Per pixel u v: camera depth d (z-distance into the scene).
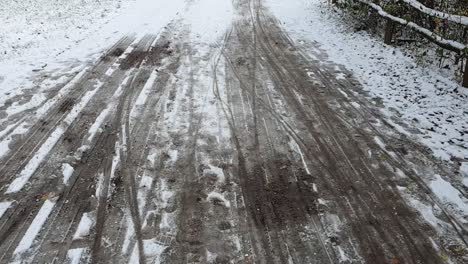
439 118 7.20
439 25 9.65
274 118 7.15
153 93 8.02
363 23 12.75
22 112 7.26
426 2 10.75
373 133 6.71
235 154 6.06
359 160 5.99
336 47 11.02
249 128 6.79
